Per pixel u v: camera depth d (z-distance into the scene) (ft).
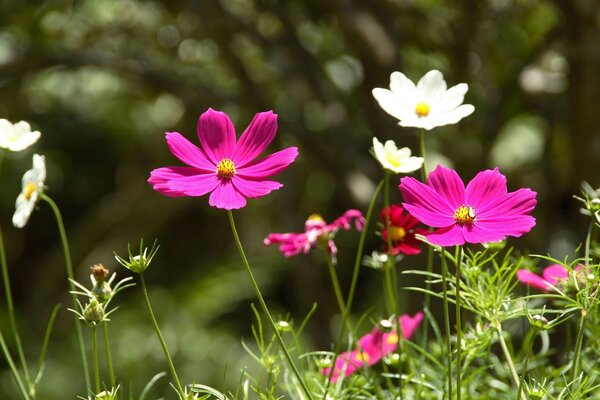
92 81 11.85
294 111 8.17
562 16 7.20
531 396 3.55
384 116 7.11
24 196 3.98
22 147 4.01
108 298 3.58
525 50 8.27
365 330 9.59
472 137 7.84
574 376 3.61
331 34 8.94
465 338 3.84
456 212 3.48
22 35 8.21
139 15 8.78
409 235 3.93
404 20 8.20
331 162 8.13
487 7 8.11
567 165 7.45
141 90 9.79
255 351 13.71
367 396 3.94
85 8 8.80
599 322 3.95
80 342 3.78
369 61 7.23
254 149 3.63
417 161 3.71
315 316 9.23
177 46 8.66
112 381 3.59
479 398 3.93
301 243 4.00
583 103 6.97
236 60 8.36
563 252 6.95
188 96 8.55
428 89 3.77
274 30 8.75
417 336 4.19
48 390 12.78
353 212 4.03
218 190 3.55
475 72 8.30
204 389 3.63
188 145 3.61
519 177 8.23
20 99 9.87
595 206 3.67
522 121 9.61
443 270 3.46
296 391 3.93
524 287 4.55
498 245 3.82
